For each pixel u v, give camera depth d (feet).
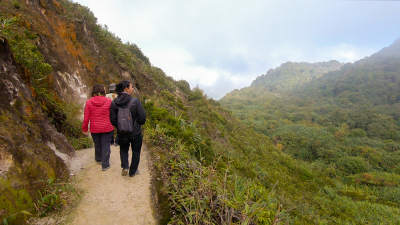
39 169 7.95
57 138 12.03
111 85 15.69
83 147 15.93
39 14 24.23
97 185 10.09
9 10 20.04
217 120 79.46
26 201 6.84
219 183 9.85
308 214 37.01
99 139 12.19
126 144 10.60
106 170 11.64
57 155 10.41
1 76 8.48
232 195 9.16
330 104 431.43
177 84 107.76
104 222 7.82
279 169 64.54
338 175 122.52
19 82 9.56
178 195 8.97
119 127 9.39
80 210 8.20
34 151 8.16
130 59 61.21
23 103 9.21
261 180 41.55
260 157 67.56
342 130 220.23
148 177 11.32
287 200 36.27
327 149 162.40
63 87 21.06
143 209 8.82
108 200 9.09
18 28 18.79
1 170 6.45
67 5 39.45
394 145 169.68
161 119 25.00
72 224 7.42
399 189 79.41
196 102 86.02
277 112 368.07
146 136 16.98
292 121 328.90
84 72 27.61
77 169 11.32
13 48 14.34
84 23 34.17
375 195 77.41
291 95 651.66
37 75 16.03
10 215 6.09
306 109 390.01
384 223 44.70
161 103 47.65
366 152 152.56
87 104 11.53
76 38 29.58
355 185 94.48
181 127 25.90
